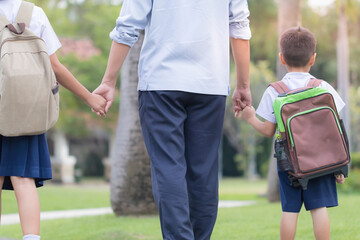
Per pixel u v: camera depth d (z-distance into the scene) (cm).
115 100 2777
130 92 838
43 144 353
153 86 335
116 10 2905
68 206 1438
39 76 330
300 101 377
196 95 336
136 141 835
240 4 356
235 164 4119
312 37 407
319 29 3762
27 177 343
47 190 2019
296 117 373
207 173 342
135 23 342
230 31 366
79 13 3120
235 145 3794
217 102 342
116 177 853
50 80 335
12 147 339
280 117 376
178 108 336
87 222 827
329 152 372
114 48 354
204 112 341
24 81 325
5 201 1530
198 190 341
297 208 387
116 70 365
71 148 3834
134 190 841
